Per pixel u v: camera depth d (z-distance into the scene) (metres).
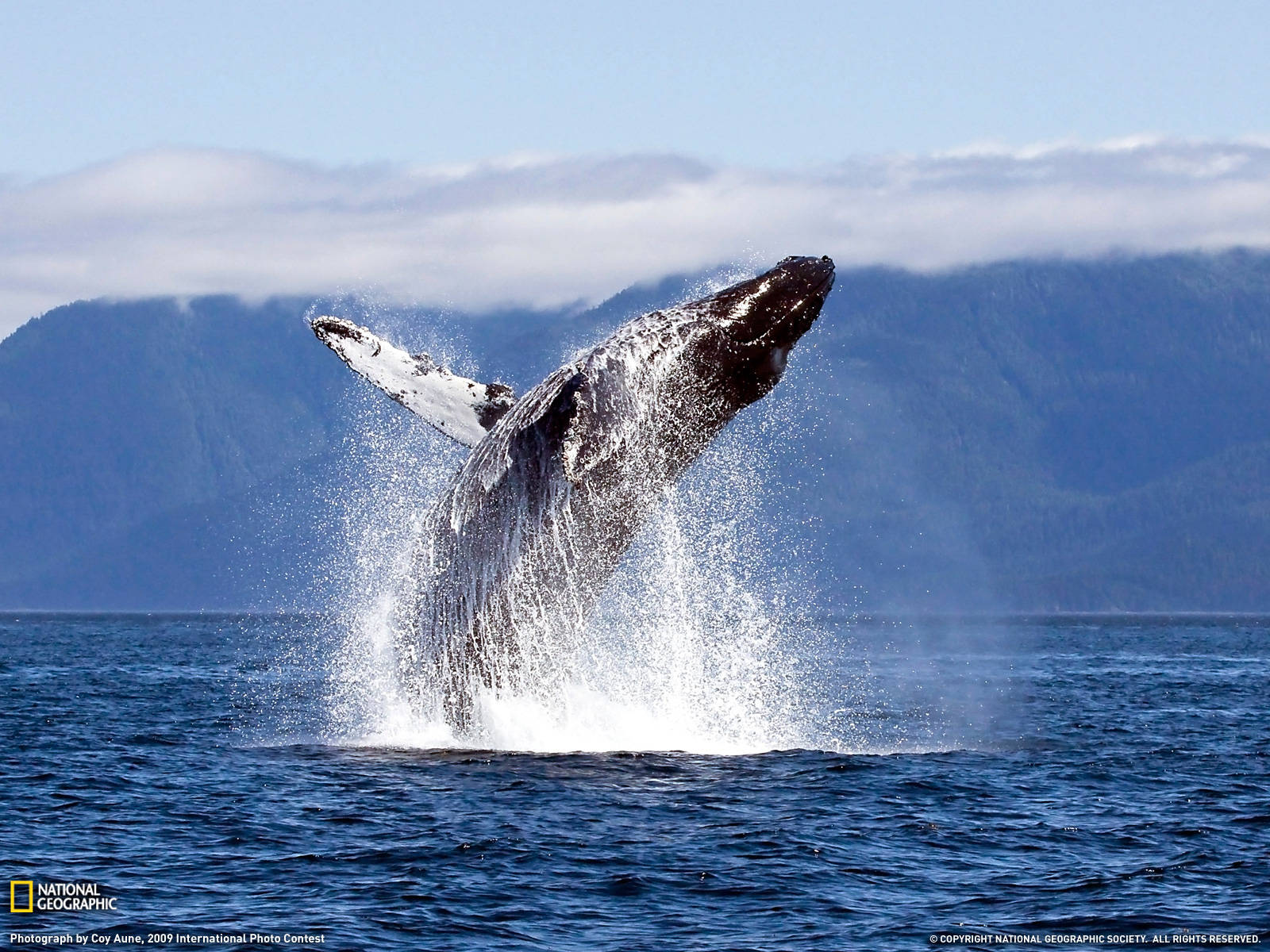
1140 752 107.25
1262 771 97.69
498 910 61.09
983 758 101.19
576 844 70.25
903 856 70.19
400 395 91.88
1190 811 82.06
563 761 88.38
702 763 90.06
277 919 59.62
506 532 86.19
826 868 67.50
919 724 129.88
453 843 70.19
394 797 79.38
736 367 87.56
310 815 75.94
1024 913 61.69
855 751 103.62
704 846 70.38
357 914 60.38
